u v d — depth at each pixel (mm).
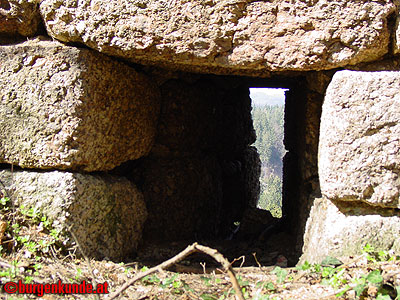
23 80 3496
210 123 5332
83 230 3486
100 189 3660
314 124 3932
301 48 3123
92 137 3574
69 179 3473
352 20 3008
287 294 2836
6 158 3562
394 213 3121
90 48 3602
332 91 3137
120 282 3092
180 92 4793
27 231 3426
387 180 3039
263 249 4637
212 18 3207
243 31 3191
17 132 3521
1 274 2893
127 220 3945
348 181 3094
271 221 5684
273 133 26344
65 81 3457
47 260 3299
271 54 3186
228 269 2189
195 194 5012
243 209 6621
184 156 4980
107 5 3340
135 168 4668
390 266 2891
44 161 3492
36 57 3492
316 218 3539
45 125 3473
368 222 3131
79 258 3422
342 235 3166
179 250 4406
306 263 3076
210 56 3291
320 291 2814
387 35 3029
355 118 3062
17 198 3510
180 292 2920
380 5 2979
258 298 2689
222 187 5922
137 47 3354
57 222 3404
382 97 3020
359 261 2990
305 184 4148
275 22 3146
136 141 4145
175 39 3285
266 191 17312
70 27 3465
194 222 5008
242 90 6230
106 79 3658
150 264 3801
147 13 3289
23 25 3607
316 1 3051
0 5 3586
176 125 4781
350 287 2742
